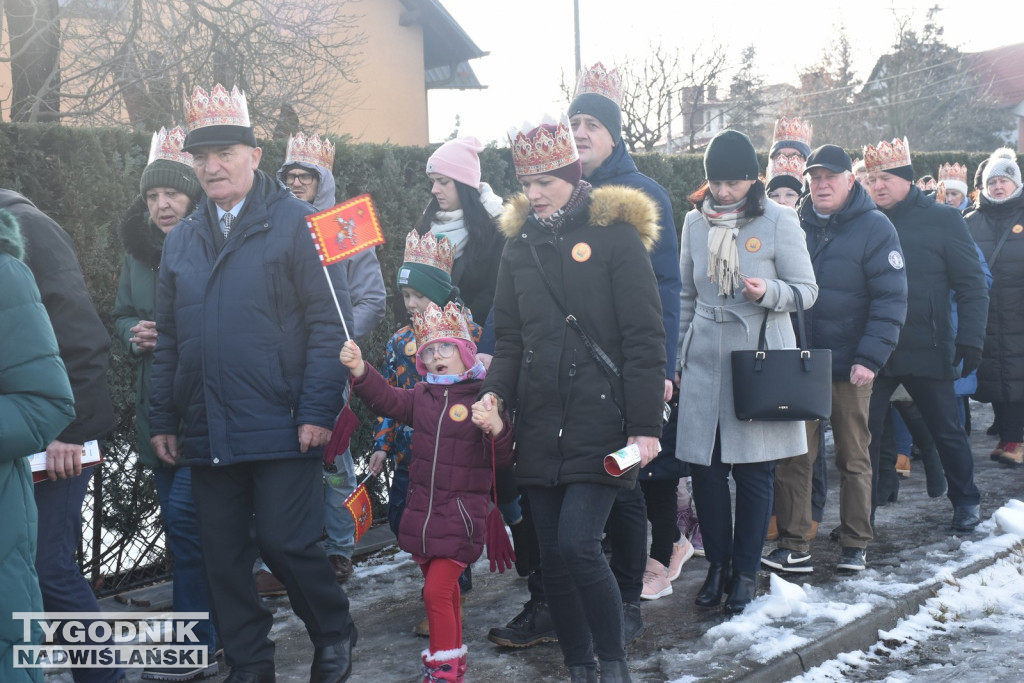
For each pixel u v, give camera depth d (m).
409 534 3.86
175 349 3.92
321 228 3.61
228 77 11.91
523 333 3.62
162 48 11.32
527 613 4.44
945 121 52.75
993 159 7.86
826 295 5.31
